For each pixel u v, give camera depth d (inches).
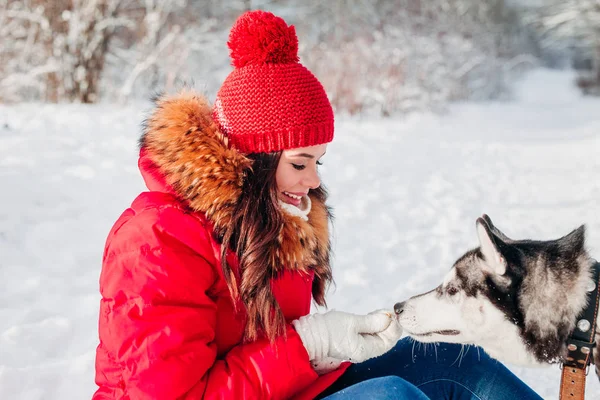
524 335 86.3
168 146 67.7
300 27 809.5
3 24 566.6
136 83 641.0
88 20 598.9
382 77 628.1
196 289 65.8
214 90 631.2
